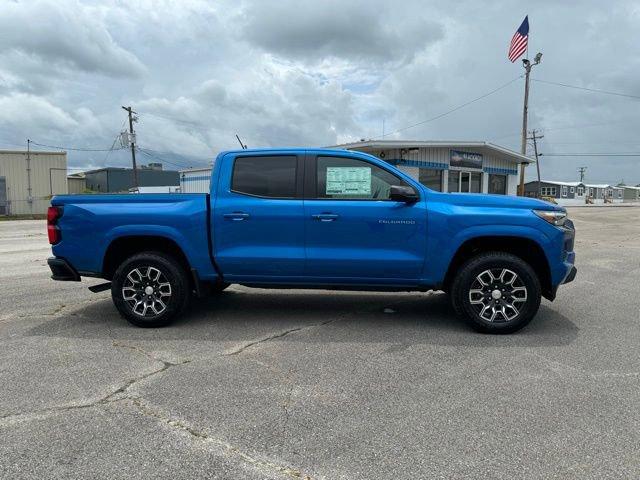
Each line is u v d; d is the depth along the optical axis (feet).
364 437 9.90
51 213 18.01
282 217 16.87
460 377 12.93
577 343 15.72
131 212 17.39
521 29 87.30
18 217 111.96
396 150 67.82
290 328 17.48
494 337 16.37
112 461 9.06
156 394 11.93
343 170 17.06
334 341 15.99
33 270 31.27
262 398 11.69
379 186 16.96
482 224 16.29
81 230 17.62
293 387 12.32
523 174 96.48
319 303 21.30
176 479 8.52
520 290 16.40
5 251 42.83
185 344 15.74
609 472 8.68
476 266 16.35
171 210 17.30
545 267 16.90
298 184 17.12
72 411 11.03
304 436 9.95
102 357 14.52
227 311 19.92
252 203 17.02
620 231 65.57
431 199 16.70
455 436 9.92
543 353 14.78
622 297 22.62
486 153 77.46
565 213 17.11
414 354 14.73
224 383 12.58
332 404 11.37
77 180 209.87
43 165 122.62
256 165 17.37
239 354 14.78
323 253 16.83
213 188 17.42
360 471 8.74
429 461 9.04
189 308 20.44
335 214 16.65
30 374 13.19
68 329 17.48
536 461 9.03
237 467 8.87
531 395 11.81
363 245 16.71
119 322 18.42
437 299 22.08
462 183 75.20
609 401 11.47
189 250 17.25
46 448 9.50
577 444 9.59
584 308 20.42
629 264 33.35
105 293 23.84
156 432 10.11
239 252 17.11
